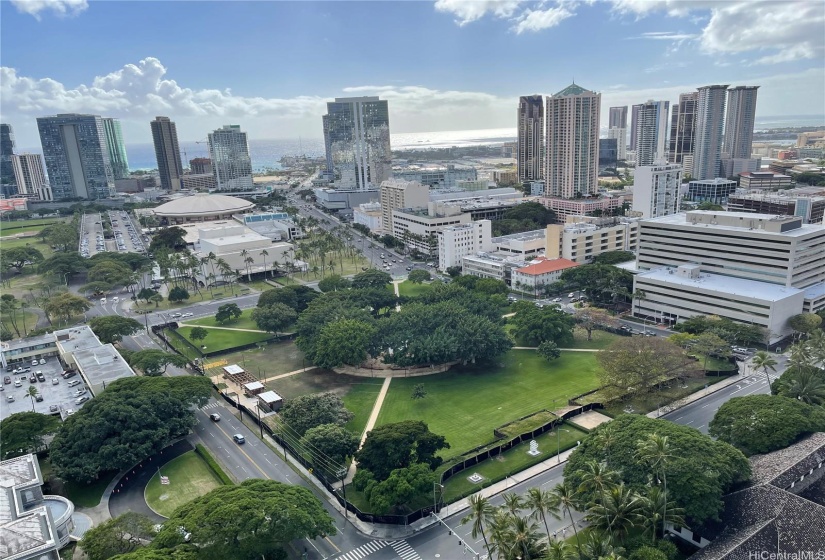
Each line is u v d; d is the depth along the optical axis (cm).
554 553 8362
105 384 16738
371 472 12231
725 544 9219
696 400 16150
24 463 12588
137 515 10662
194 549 9344
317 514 10412
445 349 18450
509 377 18512
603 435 11488
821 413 12594
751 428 12325
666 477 10269
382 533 11369
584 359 19762
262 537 9638
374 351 19312
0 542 9500
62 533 11294
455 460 13488
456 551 10750
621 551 9112
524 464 13375
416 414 16212
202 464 14188
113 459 13088
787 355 18938
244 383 18662
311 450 13525
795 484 10612
